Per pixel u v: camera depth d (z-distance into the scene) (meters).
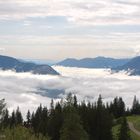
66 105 71.75
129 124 139.88
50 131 95.44
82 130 69.88
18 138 34.97
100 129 99.25
